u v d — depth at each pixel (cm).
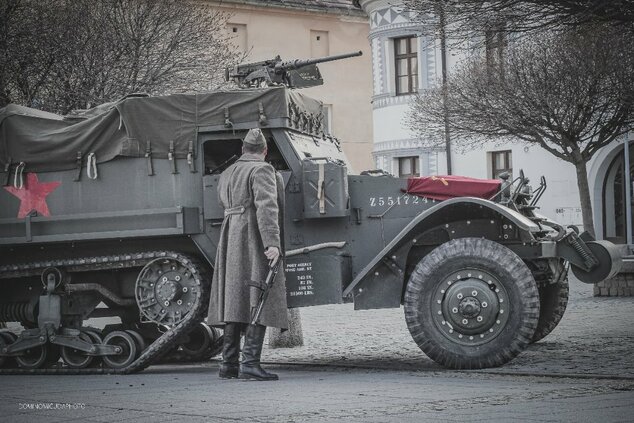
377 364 1320
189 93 1305
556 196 4262
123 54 3020
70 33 2886
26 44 2820
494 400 893
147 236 1312
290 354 1500
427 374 1177
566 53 3341
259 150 1180
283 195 1171
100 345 1304
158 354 1288
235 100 1292
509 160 4462
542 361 1262
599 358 1282
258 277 1145
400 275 1259
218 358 1538
